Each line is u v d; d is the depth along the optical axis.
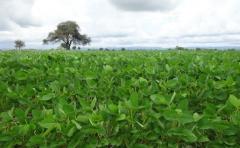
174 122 3.06
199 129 3.18
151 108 3.19
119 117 3.03
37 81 5.59
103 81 4.98
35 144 3.07
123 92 4.22
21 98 4.27
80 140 2.99
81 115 3.06
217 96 4.36
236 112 3.24
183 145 3.18
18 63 7.28
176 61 6.58
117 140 3.05
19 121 3.34
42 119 3.19
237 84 4.77
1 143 3.16
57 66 6.29
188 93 4.51
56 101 4.15
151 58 7.43
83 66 6.77
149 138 3.07
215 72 5.58
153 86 4.48
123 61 7.68
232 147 3.15
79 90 4.46
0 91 4.56
